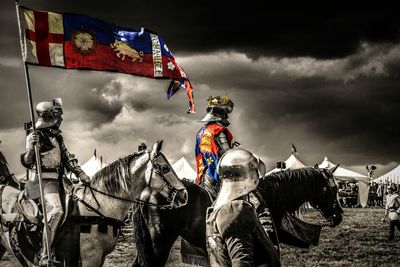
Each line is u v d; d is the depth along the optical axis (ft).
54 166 31.53
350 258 50.42
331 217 32.73
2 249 36.19
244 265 19.13
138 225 31.37
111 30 33.91
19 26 31.78
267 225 28.43
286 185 31.81
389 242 60.59
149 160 31.50
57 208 30.63
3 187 33.63
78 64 33.01
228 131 32.32
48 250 29.50
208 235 19.95
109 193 31.22
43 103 31.83
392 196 63.31
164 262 31.42
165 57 34.86
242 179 20.07
